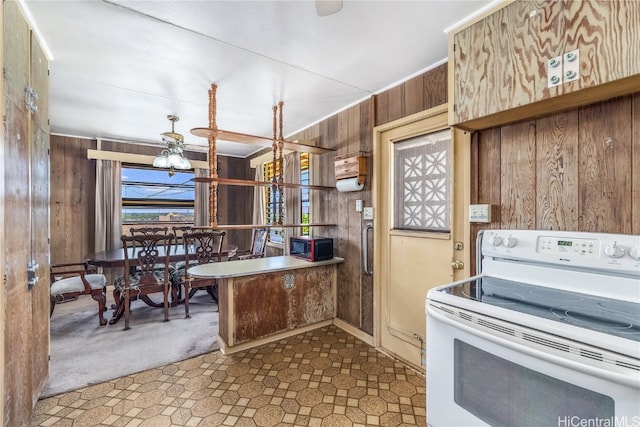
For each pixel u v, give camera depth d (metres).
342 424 1.69
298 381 2.11
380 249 2.68
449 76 1.64
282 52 2.01
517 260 1.50
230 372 2.22
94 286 3.13
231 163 5.77
